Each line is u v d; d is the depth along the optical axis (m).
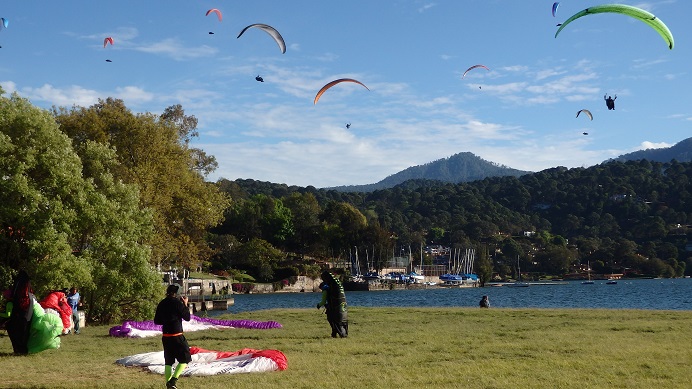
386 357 17.22
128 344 21.27
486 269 192.38
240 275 149.62
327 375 14.43
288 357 17.25
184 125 64.88
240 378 14.12
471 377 14.12
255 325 26.89
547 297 116.56
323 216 187.62
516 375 14.33
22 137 32.84
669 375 14.23
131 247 37.22
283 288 148.50
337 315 22.00
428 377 14.13
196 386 13.20
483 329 24.56
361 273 175.12
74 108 54.78
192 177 59.41
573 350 18.17
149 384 13.54
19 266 32.94
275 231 175.12
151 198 51.06
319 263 171.12
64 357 17.86
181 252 58.22
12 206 31.30
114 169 49.12
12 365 16.23
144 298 38.81
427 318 30.47
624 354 17.23
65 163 33.38
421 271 197.00
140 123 54.50
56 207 32.38
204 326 26.33
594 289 153.88
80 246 37.09
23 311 18.34
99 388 13.22
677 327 24.33
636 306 81.69
